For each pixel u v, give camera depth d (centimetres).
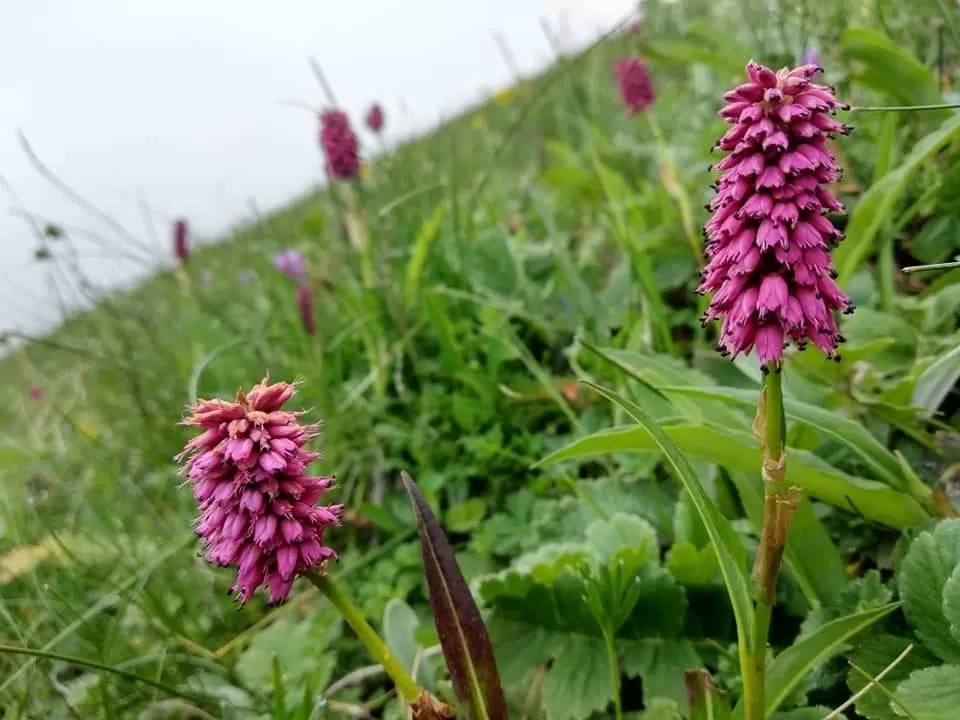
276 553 10
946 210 19
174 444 28
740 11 32
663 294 25
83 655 20
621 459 19
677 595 14
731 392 13
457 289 28
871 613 11
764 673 11
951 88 22
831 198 9
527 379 24
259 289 38
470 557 20
